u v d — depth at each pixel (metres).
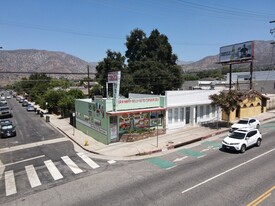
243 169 14.02
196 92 28.44
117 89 21.83
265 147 18.94
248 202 10.05
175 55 54.66
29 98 93.75
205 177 13.00
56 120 40.00
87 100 29.14
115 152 19.08
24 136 27.28
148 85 48.69
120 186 12.42
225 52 37.50
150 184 12.44
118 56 53.34
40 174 14.98
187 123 28.75
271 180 12.23
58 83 92.56
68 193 11.95
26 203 11.13
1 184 13.68
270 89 49.22
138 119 23.66
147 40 53.62
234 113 32.19
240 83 49.66
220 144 20.44
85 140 23.86
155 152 18.81
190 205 9.99
